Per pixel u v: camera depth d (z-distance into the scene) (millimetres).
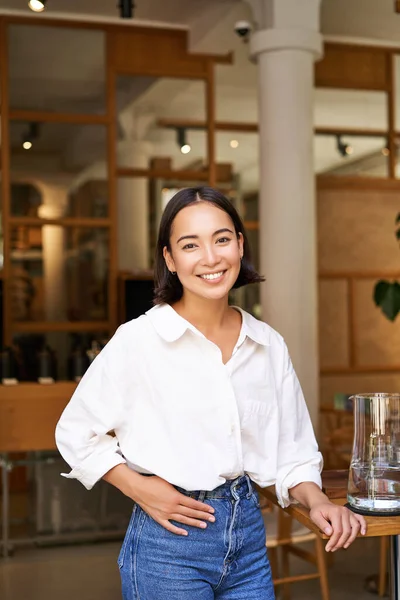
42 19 6480
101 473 1840
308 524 1801
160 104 6766
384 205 7133
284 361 1979
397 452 1805
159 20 6586
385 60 7117
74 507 5078
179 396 1824
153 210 6754
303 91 5492
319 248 6996
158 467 1811
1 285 6438
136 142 6727
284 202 5484
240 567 1870
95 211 6648
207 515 1788
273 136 5508
